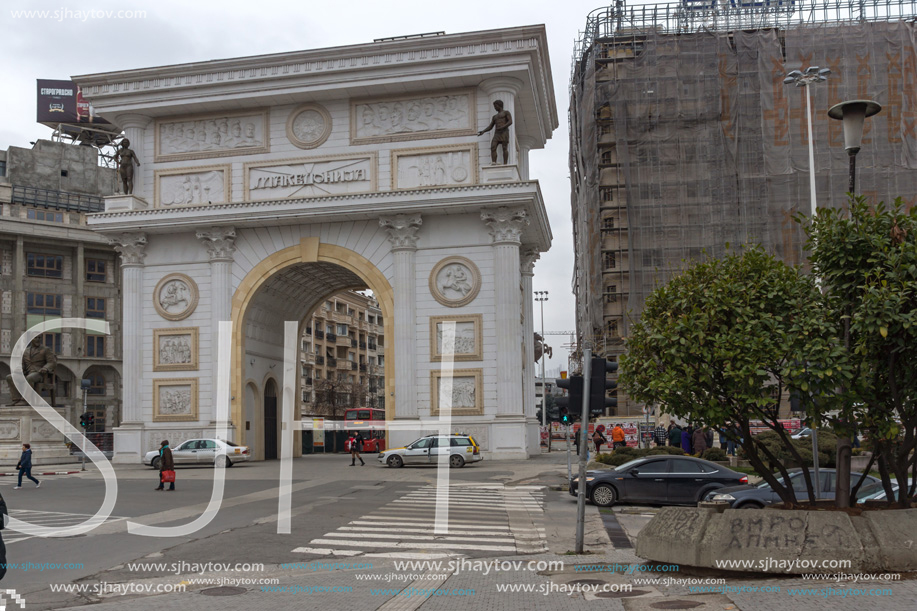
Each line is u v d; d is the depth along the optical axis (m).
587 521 22.12
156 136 49.00
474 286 44.62
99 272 82.88
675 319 14.73
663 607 10.83
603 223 70.50
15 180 82.88
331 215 45.56
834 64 60.66
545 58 46.78
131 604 12.13
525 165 52.78
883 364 13.85
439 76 44.84
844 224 14.06
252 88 46.59
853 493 14.33
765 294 14.40
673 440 40.22
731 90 62.78
